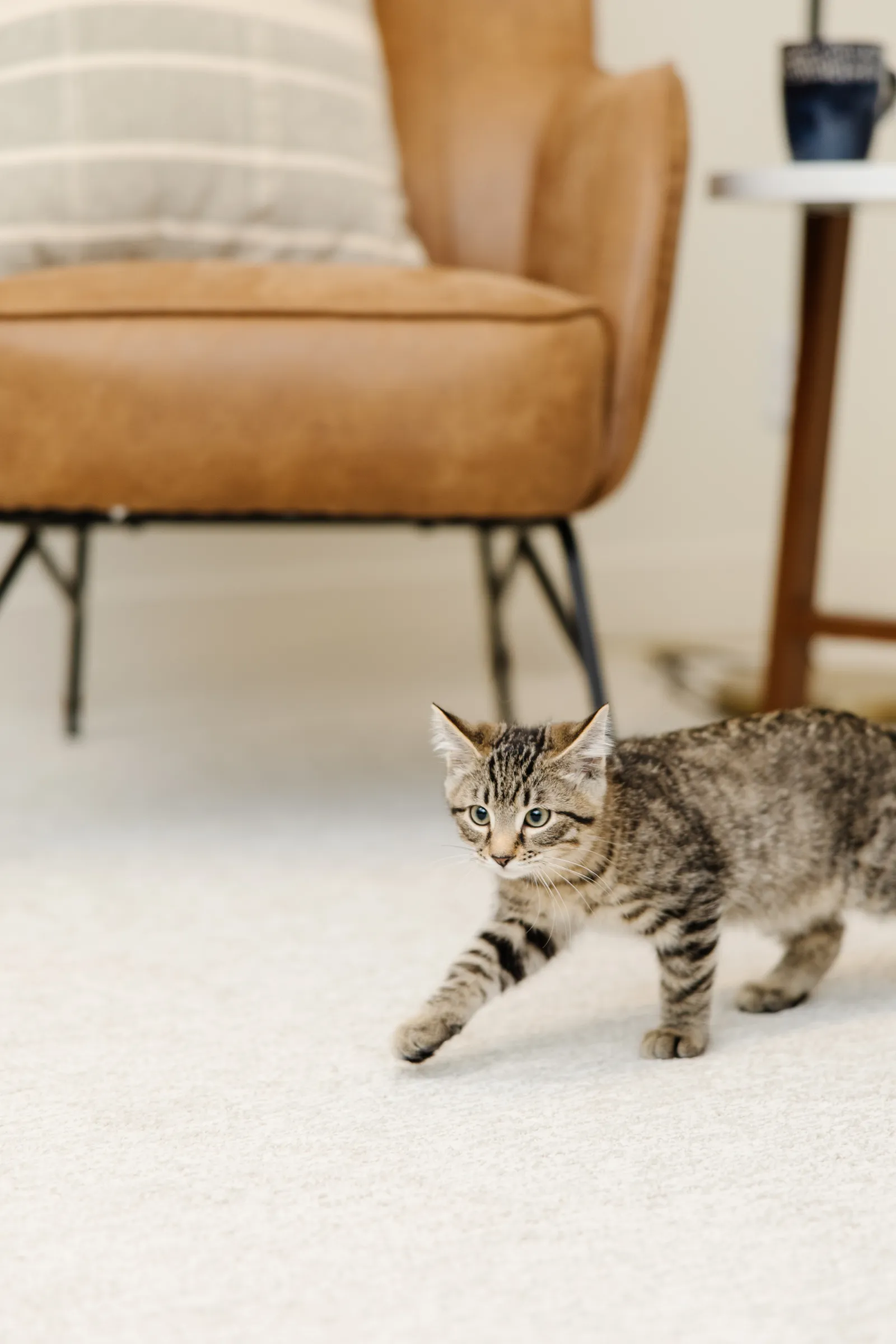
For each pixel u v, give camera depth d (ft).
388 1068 4.30
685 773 4.62
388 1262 3.24
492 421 6.04
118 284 6.03
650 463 11.10
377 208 7.20
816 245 7.72
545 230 7.20
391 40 8.19
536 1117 3.95
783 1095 4.06
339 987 4.96
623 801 4.45
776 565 8.13
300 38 7.09
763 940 5.44
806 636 8.05
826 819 4.69
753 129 10.97
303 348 5.92
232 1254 3.29
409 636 10.43
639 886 4.41
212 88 6.80
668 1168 3.64
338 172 7.06
